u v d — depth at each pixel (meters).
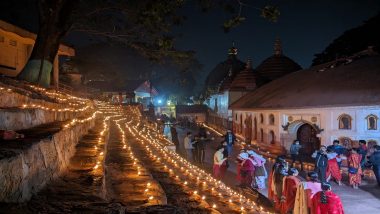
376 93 19.67
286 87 29.27
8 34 20.14
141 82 55.78
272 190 12.11
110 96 49.78
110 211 3.74
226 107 49.09
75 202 4.16
